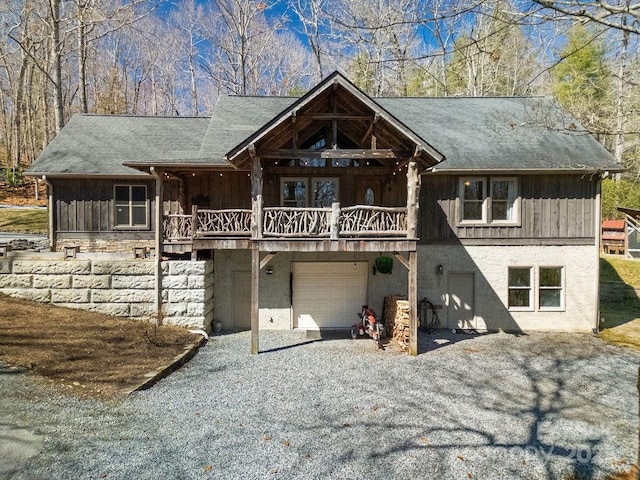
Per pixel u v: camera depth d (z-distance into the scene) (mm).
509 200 12672
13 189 30906
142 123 15344
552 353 10375
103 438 5484
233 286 12555
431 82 28156
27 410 5926
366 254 12703
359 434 6027
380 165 12727
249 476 4875
